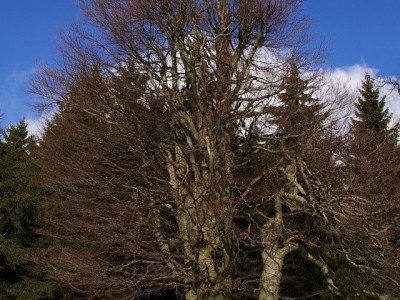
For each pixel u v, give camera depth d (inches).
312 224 596.7
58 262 637.3
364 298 606.2
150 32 652.1
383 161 577.9
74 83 647.1
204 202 539.5
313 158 545.3
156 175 634.8
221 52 597.6
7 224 794.2
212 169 547.5
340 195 517.7
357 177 520.1
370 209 506.0
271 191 584.7
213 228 539.8
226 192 540.4
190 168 597.0
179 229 590.6
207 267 523.8
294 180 558.3
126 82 639.8
